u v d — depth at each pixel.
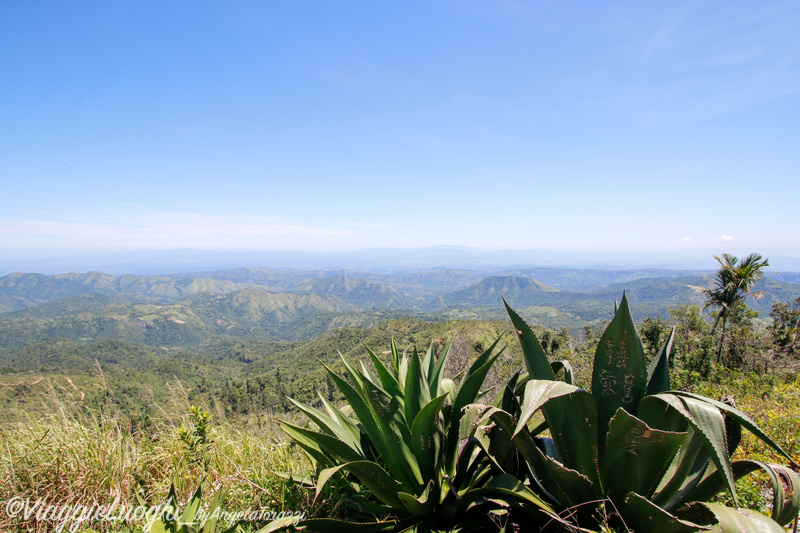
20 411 3.38
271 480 2.93
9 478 2.79
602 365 2.19
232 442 3.75
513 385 2.64
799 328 24.88
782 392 6.21
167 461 3.30
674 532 1.76
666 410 2.00
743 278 25.59
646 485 1.92
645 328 25.14
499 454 2.36
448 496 2.35
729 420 2.03
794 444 3.63
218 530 2.34
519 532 2.10
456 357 11.86
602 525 1.85
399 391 2.50
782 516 1.64
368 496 2.51
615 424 1.83
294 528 2.02
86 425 3.43
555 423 2.16
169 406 3.90
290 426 2.46
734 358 25.58
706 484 1.98
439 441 2.35
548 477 2.13
